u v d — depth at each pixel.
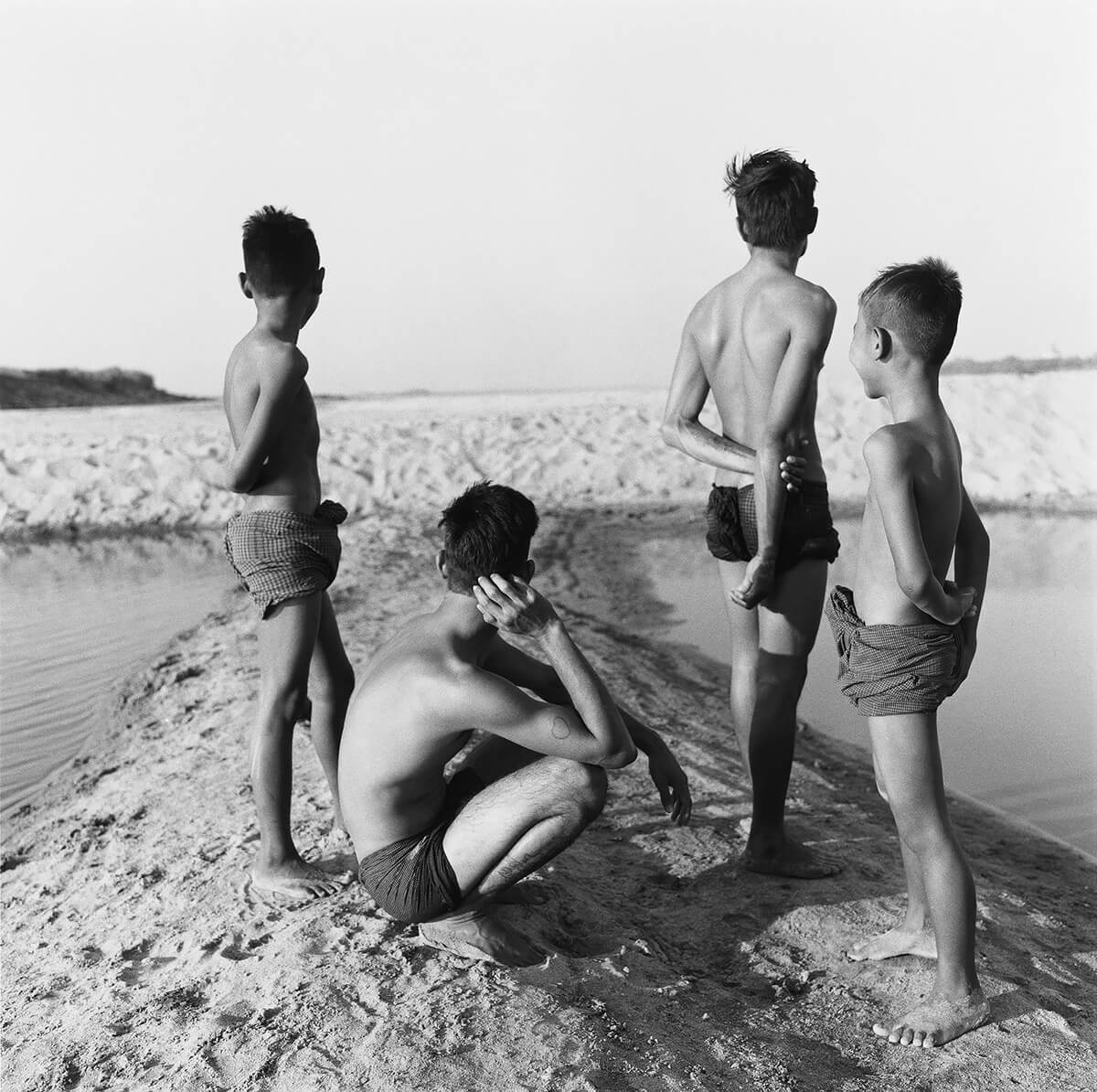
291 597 3.38
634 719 3.25
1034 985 3.07
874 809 4.55
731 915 3.42
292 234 3.38
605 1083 2.44
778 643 3.63
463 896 2.84
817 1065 2.65
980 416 15.34
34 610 9.31
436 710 2.72
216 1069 2.52
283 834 3.49
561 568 10.06
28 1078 2.62
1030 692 6.37
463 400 28.50
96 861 4.08
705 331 3.76
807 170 3.62
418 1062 2.46
